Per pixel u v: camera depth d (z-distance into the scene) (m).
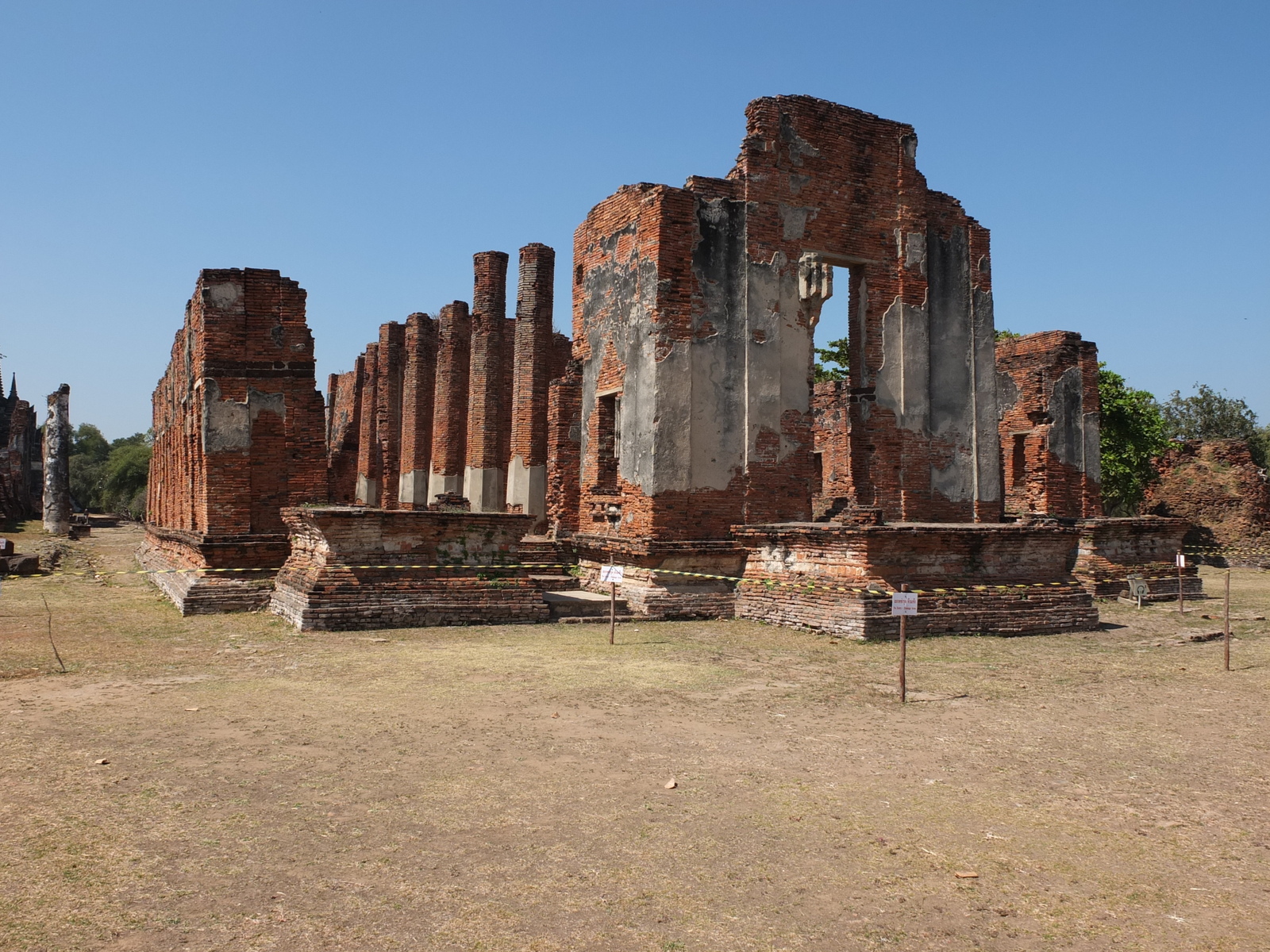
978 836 6.27
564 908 5.08
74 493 89.06
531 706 9.60
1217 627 17.58
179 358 23.84
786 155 19.20
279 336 18.91
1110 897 5.39
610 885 5.38
